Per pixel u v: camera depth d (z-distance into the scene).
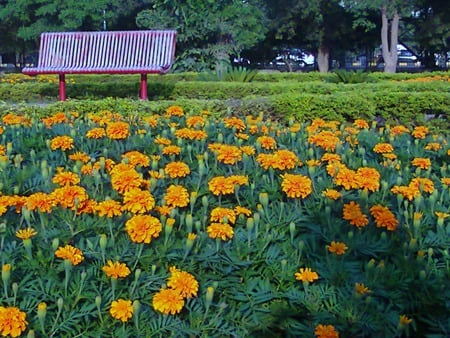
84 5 21.80
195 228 2.08
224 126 3.51
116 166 2.41
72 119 4.00
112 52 9.64
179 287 1.69
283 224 2.10
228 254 1.90
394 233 2.06
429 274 1.83
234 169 2.67
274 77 13.72
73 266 1.78
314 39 27.02
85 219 2.02
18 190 2.31
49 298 1.70
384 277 1.80
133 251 1.88
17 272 1.75
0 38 25.14
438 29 23.58
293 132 3.39
